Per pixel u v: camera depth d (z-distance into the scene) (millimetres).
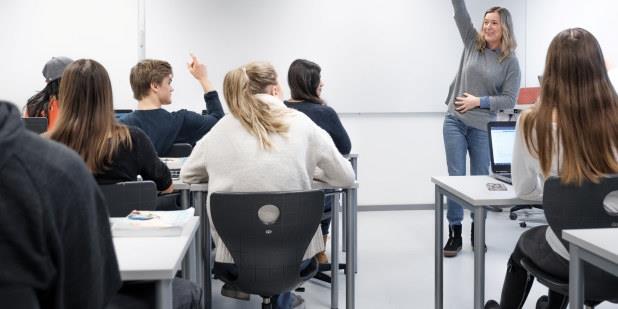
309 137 1954
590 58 1585
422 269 3309
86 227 754
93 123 1735
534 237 1845
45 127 2357
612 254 1223
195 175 2041
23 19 4695
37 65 4734
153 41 4836
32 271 713
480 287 1977
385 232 4293
